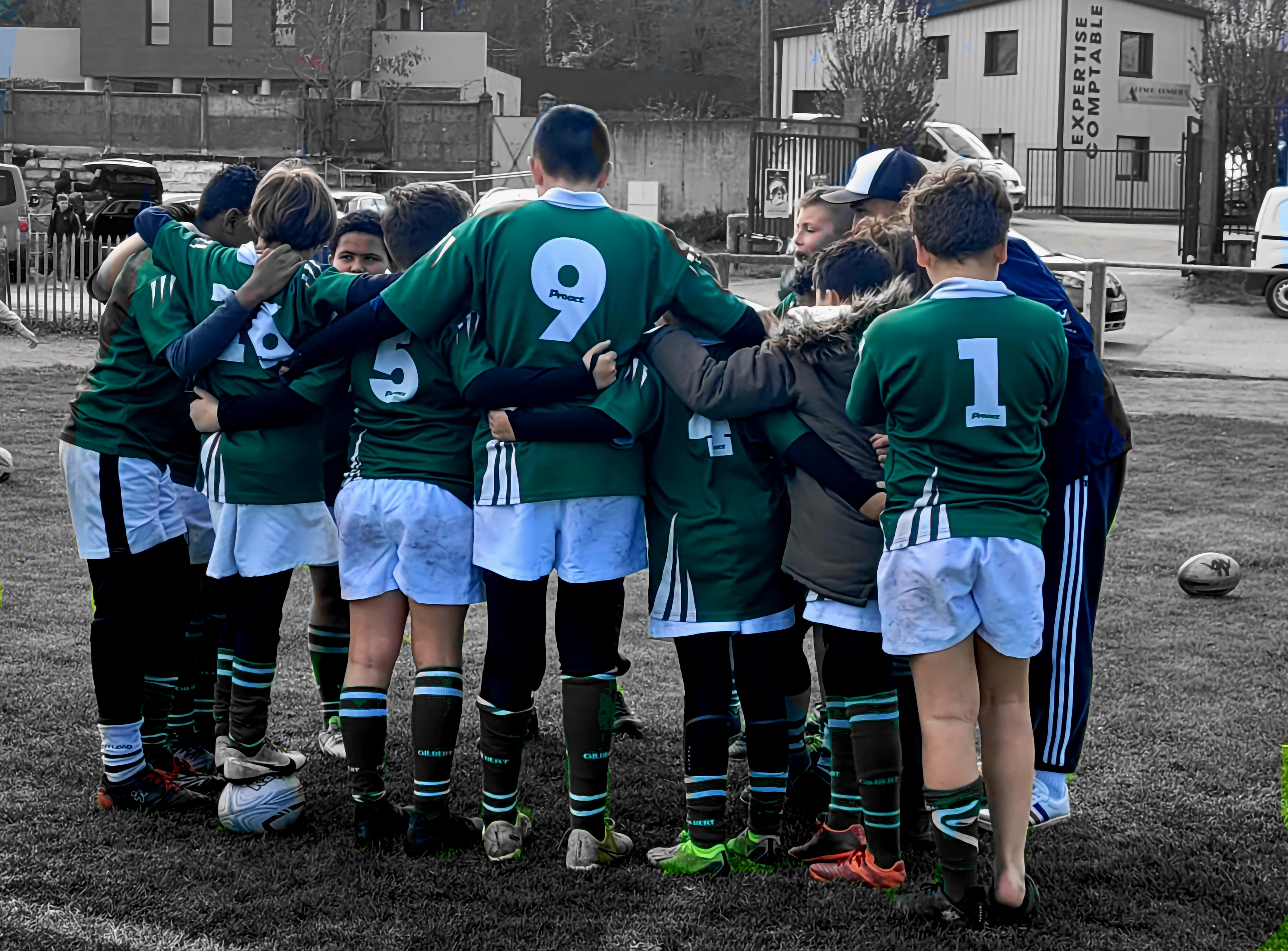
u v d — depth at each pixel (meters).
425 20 171.38
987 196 10.38
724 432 11.46
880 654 11.19
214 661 14.35
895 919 10.73
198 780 13.31
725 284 47.00
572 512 11.45
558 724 15.80
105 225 76.12
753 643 11.73
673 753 14.91
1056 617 11.91
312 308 12.09
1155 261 86.44
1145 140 122.94
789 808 13.37
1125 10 120.12
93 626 12.62
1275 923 10.70
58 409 41.69
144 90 133.88
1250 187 87.38
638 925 10.59
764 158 83.56
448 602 11.78
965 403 10.15
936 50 125.31
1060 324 10.52
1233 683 17.39
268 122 113.44
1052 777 12.33
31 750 14.28
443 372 11.76
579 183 11.58
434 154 112.69
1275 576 23.89
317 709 16.09
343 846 12.05
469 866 11.67
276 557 12.26
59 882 11.14
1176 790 13.63
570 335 11.22
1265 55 86.00
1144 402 46.78
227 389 12.09
